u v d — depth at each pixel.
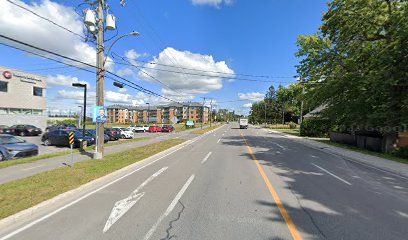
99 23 12.82
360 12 17.11
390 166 11.53
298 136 34.59
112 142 23.09
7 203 5.57
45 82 38.59
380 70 16.38
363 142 20.02
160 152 15.13
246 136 33.12
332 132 26.92
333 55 20.69
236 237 4.14
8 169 9.55
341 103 20.09
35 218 4.97
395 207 5.85
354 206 5.84
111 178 8.47
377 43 18.86
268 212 5.30
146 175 8.97
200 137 31.28
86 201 6.02
